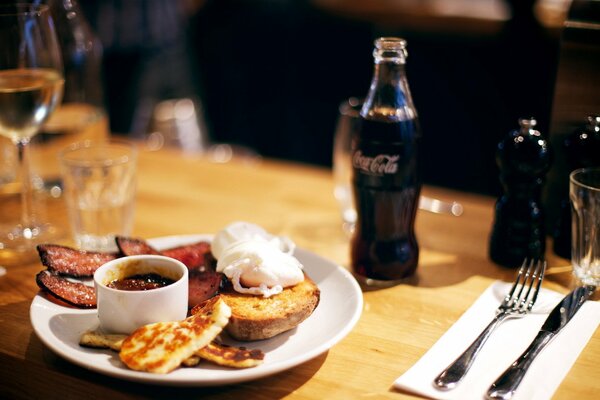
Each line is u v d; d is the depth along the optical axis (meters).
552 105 0.64
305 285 0.51
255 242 0.51
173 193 0.80
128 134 1.74
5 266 0.62
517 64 1.45
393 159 0.55
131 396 0.43
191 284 0.51
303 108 1.88
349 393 0.44
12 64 0.61
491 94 1.51
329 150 1.87
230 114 2.04
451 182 1.64
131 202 0.66
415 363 0.46
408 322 0.52
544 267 0.58
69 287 0.51
